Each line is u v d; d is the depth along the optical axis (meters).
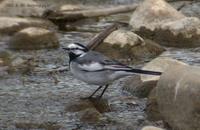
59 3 23.89
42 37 18.45
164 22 19.83
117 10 22.39
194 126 11.16
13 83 14.91
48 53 17.83
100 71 12.65
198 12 22.47
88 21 21.97
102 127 11.92
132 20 20.56
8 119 12.41
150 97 12.83
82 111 12.66
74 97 13.80
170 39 19.17
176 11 20.44
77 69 12.89
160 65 14.25
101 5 24.08
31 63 16.73
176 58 17.30
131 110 12.92
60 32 20.58
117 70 12.55
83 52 13.08
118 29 19.30
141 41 17.81
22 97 13.83
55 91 14.30
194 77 11.36
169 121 11.65
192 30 19.03
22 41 18.34
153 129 10.74
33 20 20.92
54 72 15.98
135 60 17.23
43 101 13.53
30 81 15.11
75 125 12.03
